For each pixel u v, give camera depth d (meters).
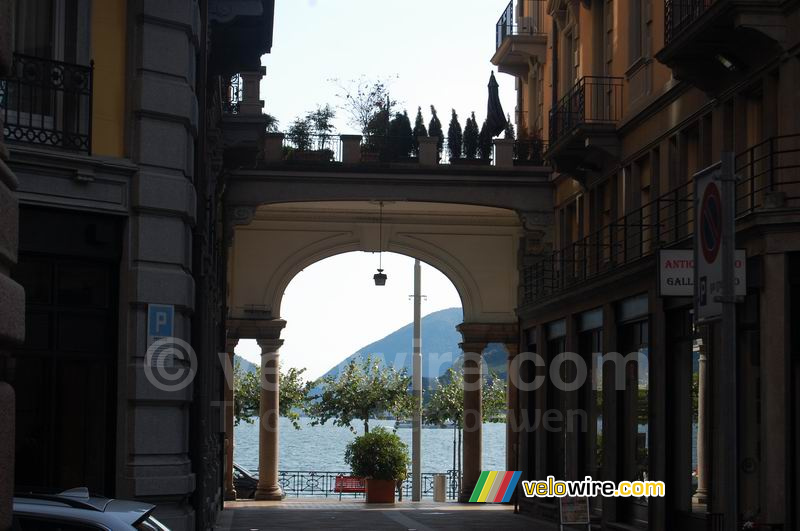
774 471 15.84
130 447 14.00
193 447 14.99
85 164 13.72
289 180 31.73
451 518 28.58
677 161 21.48
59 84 13.62
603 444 24.25
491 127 33.41
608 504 23.56
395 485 35.50
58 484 13.66
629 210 24.59
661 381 20.75
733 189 7.23
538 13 34.25
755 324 16.53
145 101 14.26
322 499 38.28
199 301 15.29
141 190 14.17
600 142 24.98
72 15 14.03
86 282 14.05
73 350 13.86
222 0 21.00
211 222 23.50
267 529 24.33
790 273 15.95
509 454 36.53
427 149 32.59
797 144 16.28
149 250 14.26
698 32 17.39
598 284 24.06
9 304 4.97
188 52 14.83
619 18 25.20
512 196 32.22
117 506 7.05
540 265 31.88
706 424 18.80
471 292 36.94
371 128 34.34
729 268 7.19
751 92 18.14
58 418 13.71
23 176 13.30
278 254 36.41
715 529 18.14
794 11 16.34
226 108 26.84
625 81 24.73
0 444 4.73
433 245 36.91
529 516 29.45
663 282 14.79
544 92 33.72
